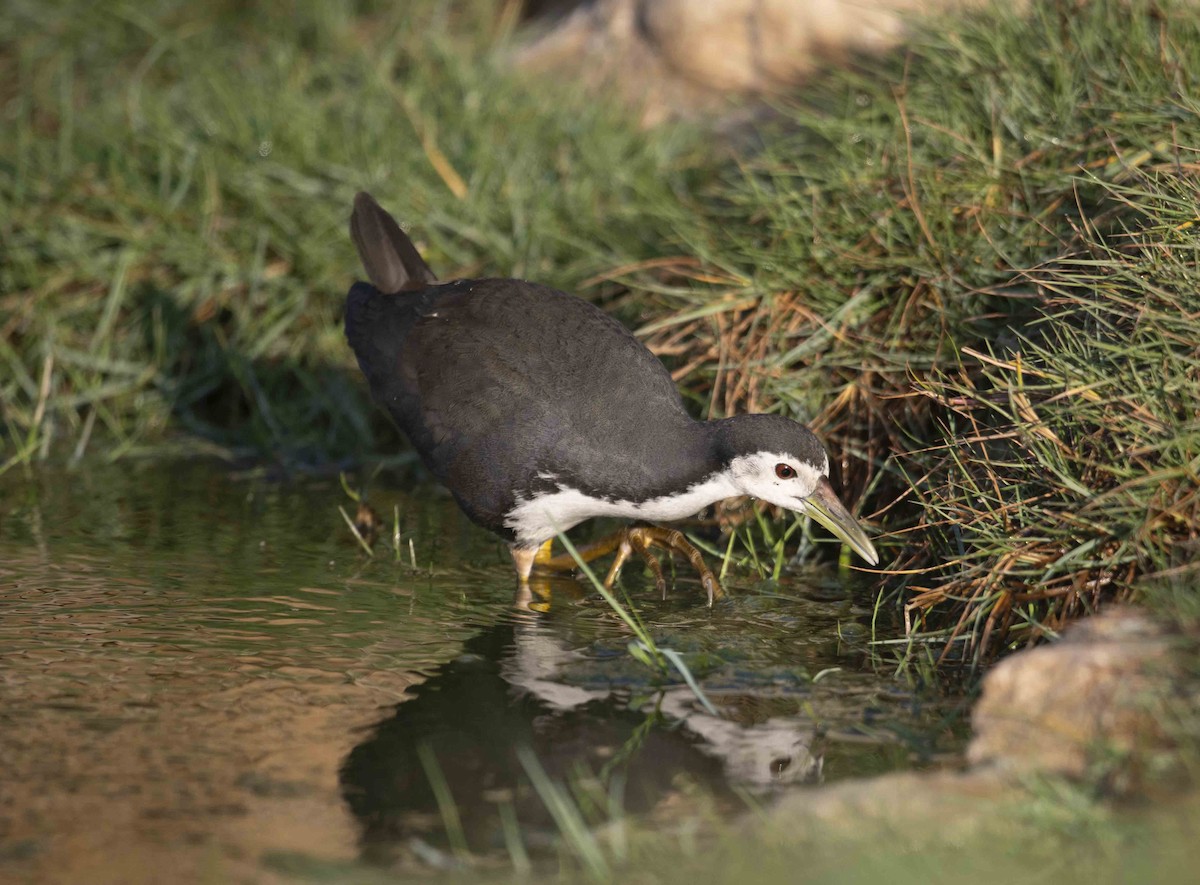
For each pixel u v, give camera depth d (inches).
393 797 264.8
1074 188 375.9
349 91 619.8
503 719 299.6
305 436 530.9
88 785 266.7
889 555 394.9
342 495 478.9
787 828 246.4
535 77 632.4
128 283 551.5
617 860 239.9
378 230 440.8
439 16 700.0
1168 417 309.1
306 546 421.7
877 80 511.8
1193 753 245.8
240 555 410.6
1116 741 254.7
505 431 377.7
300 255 544.4
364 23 721.6
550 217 528.7
